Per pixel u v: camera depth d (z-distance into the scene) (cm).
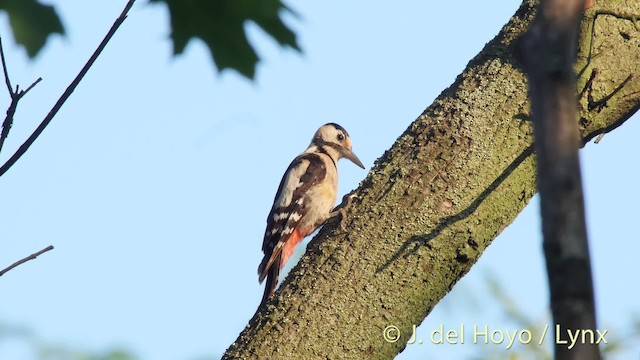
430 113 958
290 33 807
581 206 416
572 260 410
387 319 883
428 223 902
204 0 799
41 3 759
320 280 898
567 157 421
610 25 945
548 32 435
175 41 809
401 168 931
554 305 412
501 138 922
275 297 909
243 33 806
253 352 878
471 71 966
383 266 894
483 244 912
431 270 896
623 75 941
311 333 875
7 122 680
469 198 909
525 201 923
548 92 430
